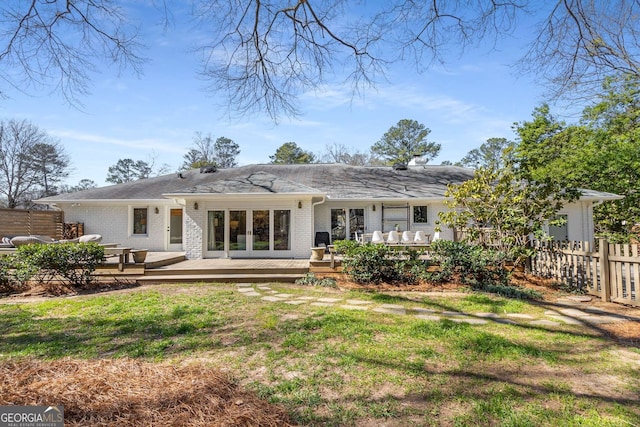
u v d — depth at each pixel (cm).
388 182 1756
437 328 532
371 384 354
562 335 509
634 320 589
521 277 954
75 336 516
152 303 722
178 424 255
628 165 1695
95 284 959
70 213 1684
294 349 451
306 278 956
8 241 1259
